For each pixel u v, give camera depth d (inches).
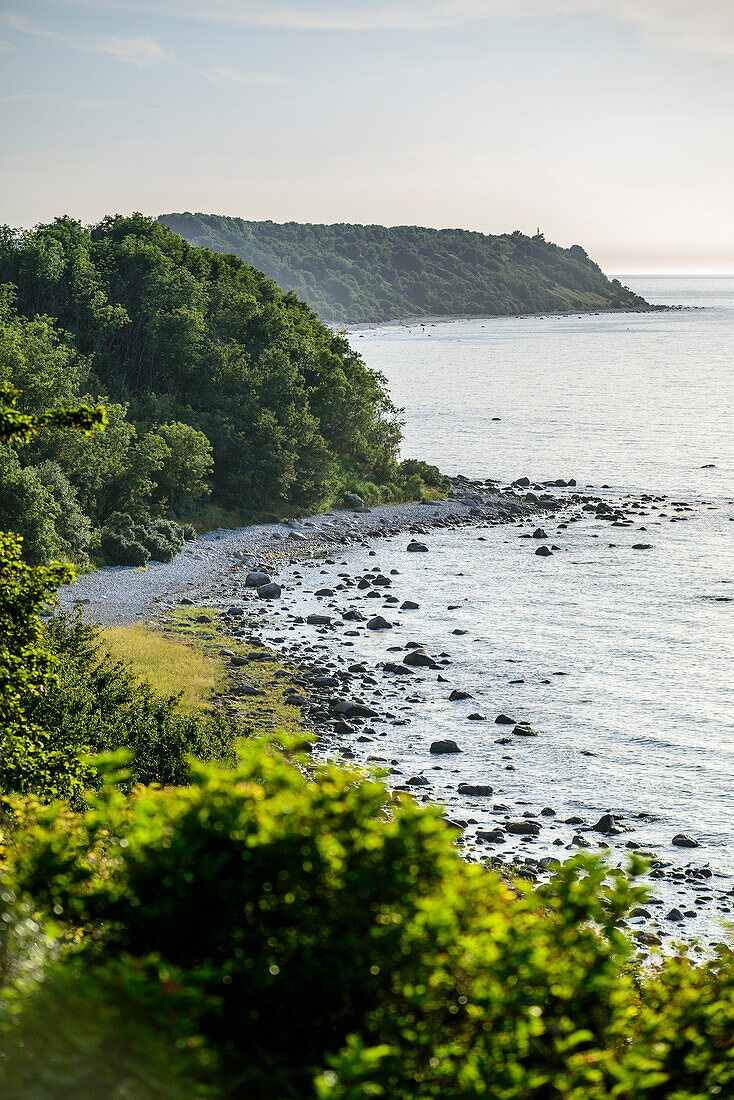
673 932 1240.8
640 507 4136.3
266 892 261.4
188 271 5167.3
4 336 3452.3
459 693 2105.1
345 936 254.5
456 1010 253.4
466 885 276.1
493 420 6993.1
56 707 1048.2
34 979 235.1
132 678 1407.5
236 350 4224.9
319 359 4709.6
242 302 4692.4
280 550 3373.5
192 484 3570.4
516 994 249.6
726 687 2204.7
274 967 249.0
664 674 2284.7
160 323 4286.4
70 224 5241.1
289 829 265.7
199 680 2041.1
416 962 248.8
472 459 5354.3
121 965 234.5
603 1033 264.5
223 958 259.3
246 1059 251.8
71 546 2893.7
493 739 1894.7
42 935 258.4
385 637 2496.3
